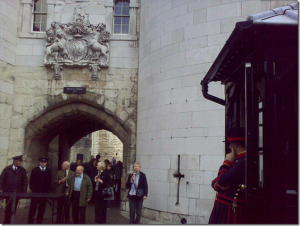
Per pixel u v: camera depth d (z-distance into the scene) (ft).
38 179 26.17
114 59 36.65
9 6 35.91
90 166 38.40
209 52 26.50
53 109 36.63
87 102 36.32
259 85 9.37
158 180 27.96
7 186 24.72
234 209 9.87
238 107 12.59
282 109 8.79
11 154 35.47
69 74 36.55
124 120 35.65
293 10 9.50
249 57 10.16
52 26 36.50
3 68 34.99
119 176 41.14
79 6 37.27
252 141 9.52
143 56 32.73
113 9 37.78
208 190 24.89
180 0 28.63
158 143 28.55
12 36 36.27
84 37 36.55
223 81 14.03
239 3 25.99
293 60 8.87
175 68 28.09
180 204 25.90
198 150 25.73
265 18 9.18
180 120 27.04
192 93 26.73
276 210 8.29
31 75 36.60
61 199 25.62
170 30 29.04
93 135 78.79
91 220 28.17
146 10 32.71
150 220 27.61
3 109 34.91
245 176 9.51
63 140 51.88
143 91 32.09
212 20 26.76
